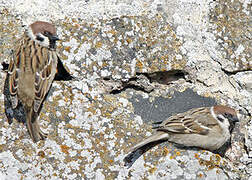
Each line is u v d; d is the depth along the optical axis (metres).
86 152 4.37
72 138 4.39
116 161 4.37
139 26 4.81
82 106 4.52
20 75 4.45
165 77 4.84
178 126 4.57
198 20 4.96
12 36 4.73
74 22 4.79
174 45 4.81
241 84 4.85
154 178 4.33
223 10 5.04
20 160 4.27
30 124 4.34
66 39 4.73
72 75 4.64
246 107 4.80
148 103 4.71
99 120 4.49
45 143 4.34
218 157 4.44
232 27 4.98
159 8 4.93
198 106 4.77
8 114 4.43
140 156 4.41
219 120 4.68
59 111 4.47
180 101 4.76
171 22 4.88
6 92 4.53
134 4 4.91
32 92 4.41
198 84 4.83
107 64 4.70
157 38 4.80
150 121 4.62
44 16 4.82
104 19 4.82
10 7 4.82
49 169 4.27
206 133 4.64
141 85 4.76
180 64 4.78
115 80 4.69
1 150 4.28
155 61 4.75
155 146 4.51
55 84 4.59
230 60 4.88
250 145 4.66
